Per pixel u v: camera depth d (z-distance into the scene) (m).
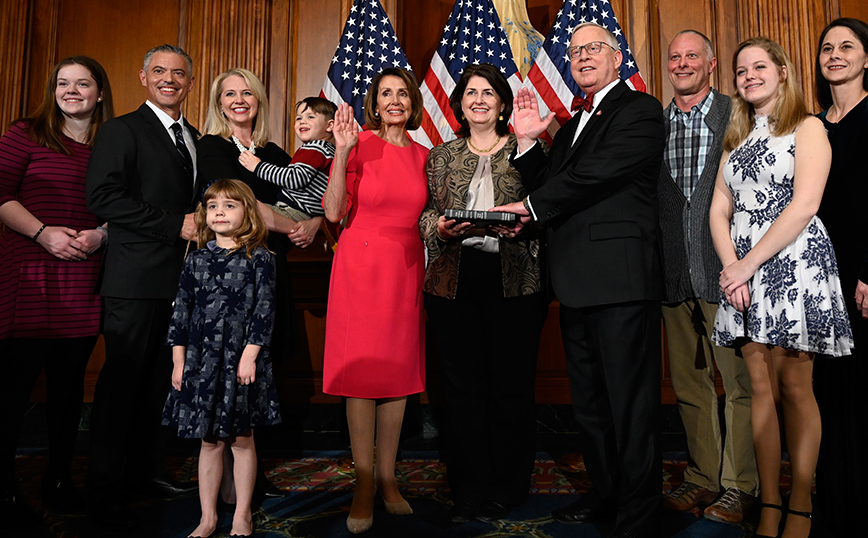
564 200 2.02
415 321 2.40
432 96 4.04
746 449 2.36
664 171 2.58
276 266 2.46
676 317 2.56
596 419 2.24
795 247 1.96
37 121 2.52
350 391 2.27
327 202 2.31
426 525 2.23
